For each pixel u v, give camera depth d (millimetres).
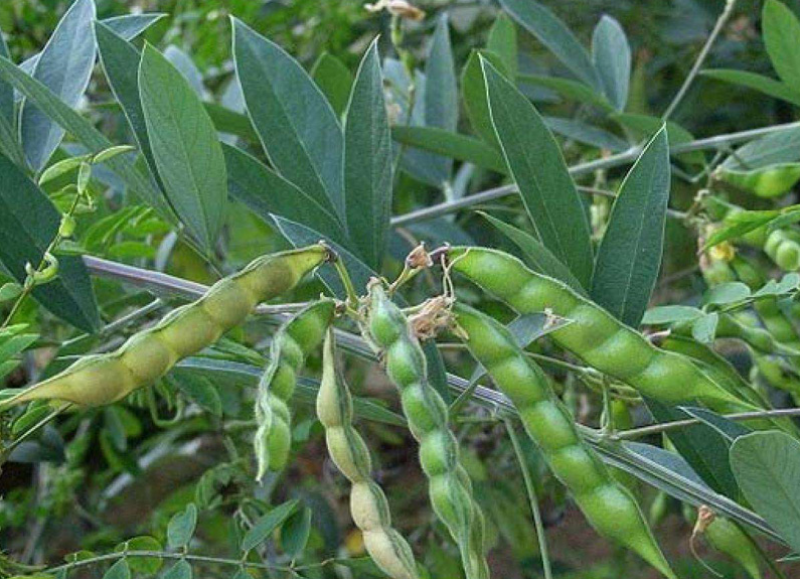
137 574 569
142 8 835
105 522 863
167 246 661
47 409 492
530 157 503
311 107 551
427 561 740
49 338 641
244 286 412
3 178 499
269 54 552
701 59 661
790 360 562
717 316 515
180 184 496
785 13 614
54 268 471
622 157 657
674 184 777
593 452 430
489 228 789
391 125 623
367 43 949
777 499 433
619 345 441
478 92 598
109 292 641
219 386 618
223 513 749
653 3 896
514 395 427
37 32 807
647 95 896
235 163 535
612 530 429
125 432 764
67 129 479
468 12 991
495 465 736
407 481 886
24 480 788
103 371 402
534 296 441
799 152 630
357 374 762
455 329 423
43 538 796
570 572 820
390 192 528
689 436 503
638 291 491
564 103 874
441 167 703
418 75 727
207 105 616
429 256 429
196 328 408
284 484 858
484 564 407
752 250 763
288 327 406
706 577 827
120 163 489
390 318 404
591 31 928
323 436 755
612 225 493
